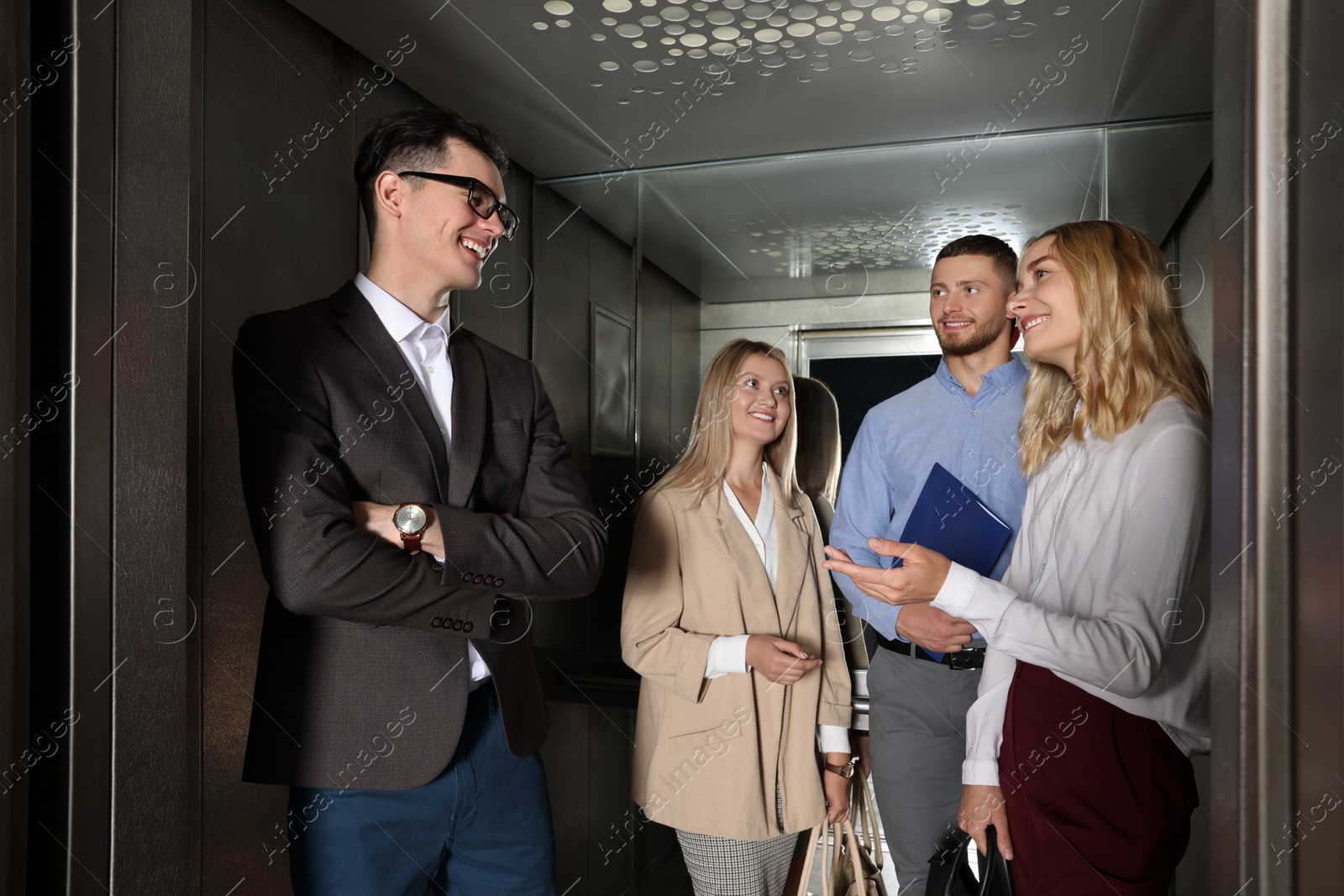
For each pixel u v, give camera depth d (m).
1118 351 0.96
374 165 1.14
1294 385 0.59
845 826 1.57
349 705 1.03
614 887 2.17
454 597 0.99
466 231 1.13
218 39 1.27
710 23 1.44
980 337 1.67
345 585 0.93
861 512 1.72
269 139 1.37
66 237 0.85
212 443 1.26
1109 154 1.81
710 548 1.52
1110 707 0.89
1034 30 1.43
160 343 0.96
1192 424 0.89
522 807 1.19
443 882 1.22
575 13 1.42
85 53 0.86
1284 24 0.59
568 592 1.08
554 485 1.19
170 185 0.98
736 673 1.44
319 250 1.50
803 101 1.74
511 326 2.13
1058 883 0.88
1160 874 0.87
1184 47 1.46
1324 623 0.58
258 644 1.37
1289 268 0.59
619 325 2.13
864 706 1.77
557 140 1.96
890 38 1.46
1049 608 0.98
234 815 1.32
